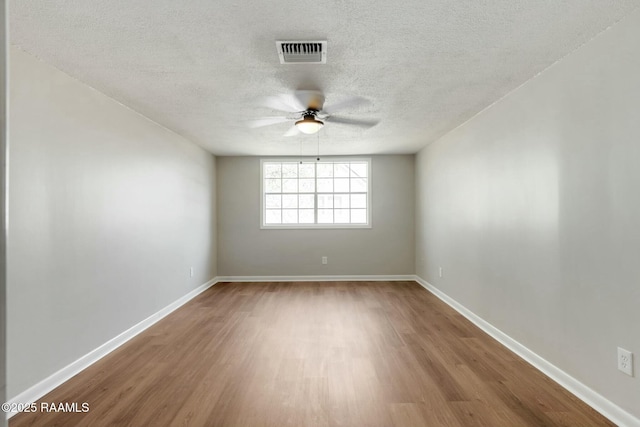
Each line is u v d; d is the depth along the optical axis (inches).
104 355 114.8
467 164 154.1
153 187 150.9
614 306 76.7
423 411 80.5
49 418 78.7
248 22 74.7
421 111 139.9
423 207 222.5
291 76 103.8
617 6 69.4
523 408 81.6
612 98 76.8
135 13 70.9
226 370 102.7
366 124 160.1
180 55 90.0
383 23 75.5
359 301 185.0
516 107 114.8
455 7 69.7
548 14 72.2
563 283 92.7
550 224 97.8
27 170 87.1
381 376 98.1
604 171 79.1
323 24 75.7
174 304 170.7
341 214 247.3
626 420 73.7
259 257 244.1
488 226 134.6
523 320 111.3
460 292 162.9
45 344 91.5
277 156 243.4
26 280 86.3
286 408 82.1
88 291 108.5
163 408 82.4
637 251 71.3
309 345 122.3
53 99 95.6
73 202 102.7
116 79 105.0
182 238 182.1
